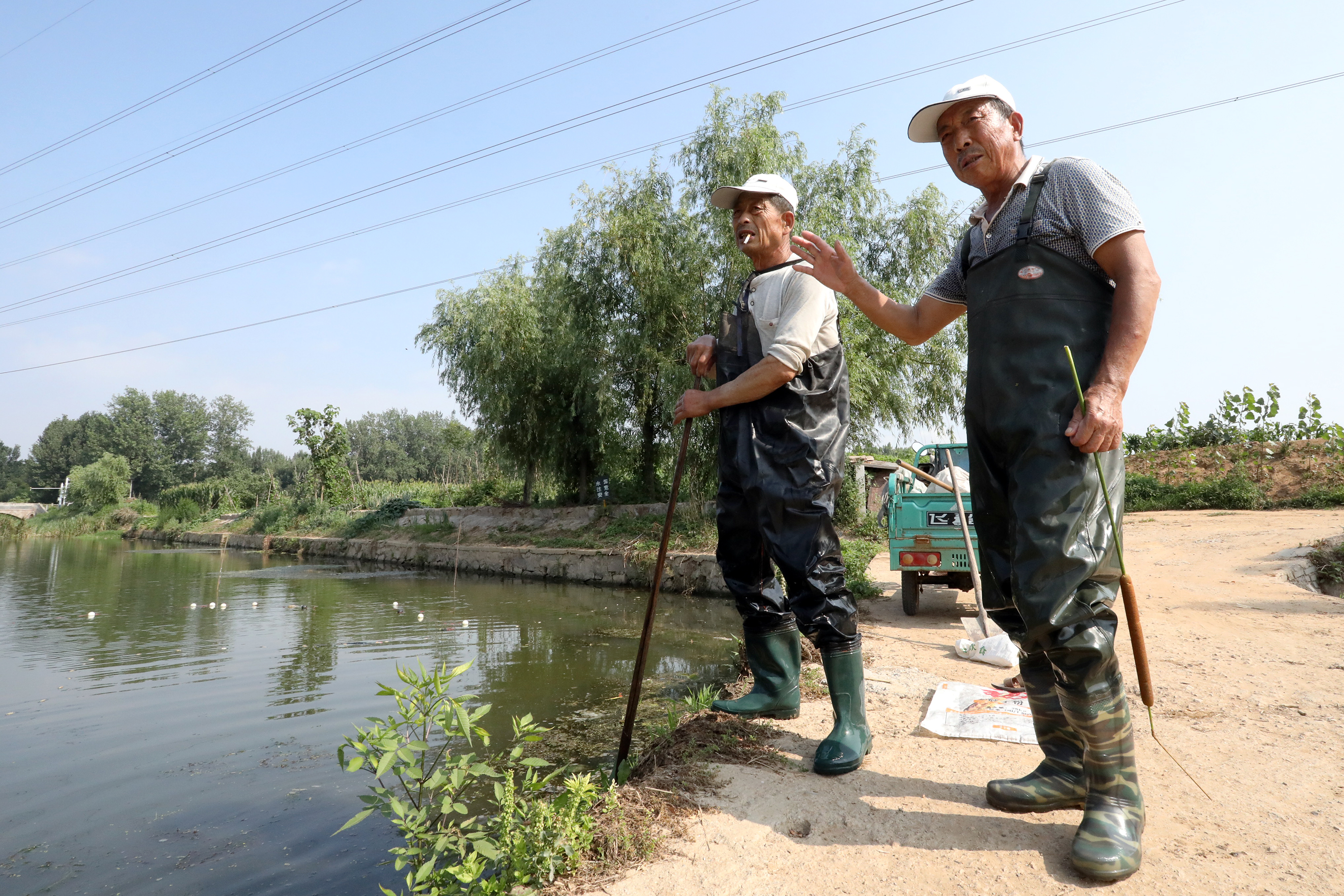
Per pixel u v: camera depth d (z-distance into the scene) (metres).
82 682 7.15
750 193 3.01
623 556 15.98
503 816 2.18
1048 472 1.91
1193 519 14.44
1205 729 3.07
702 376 3.25
